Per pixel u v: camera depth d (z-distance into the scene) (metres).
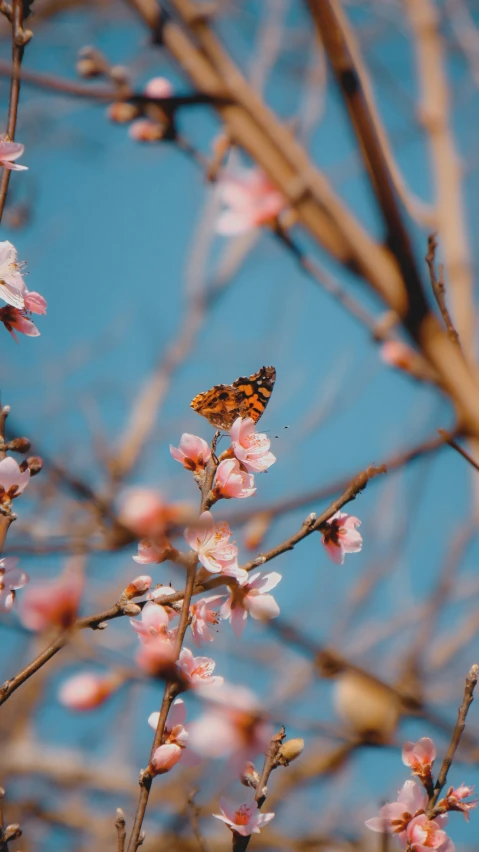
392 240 1.48
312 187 1.51
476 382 1.50
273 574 1.39
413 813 1.39
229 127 1.52
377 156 1.46
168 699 1.36
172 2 1.52
